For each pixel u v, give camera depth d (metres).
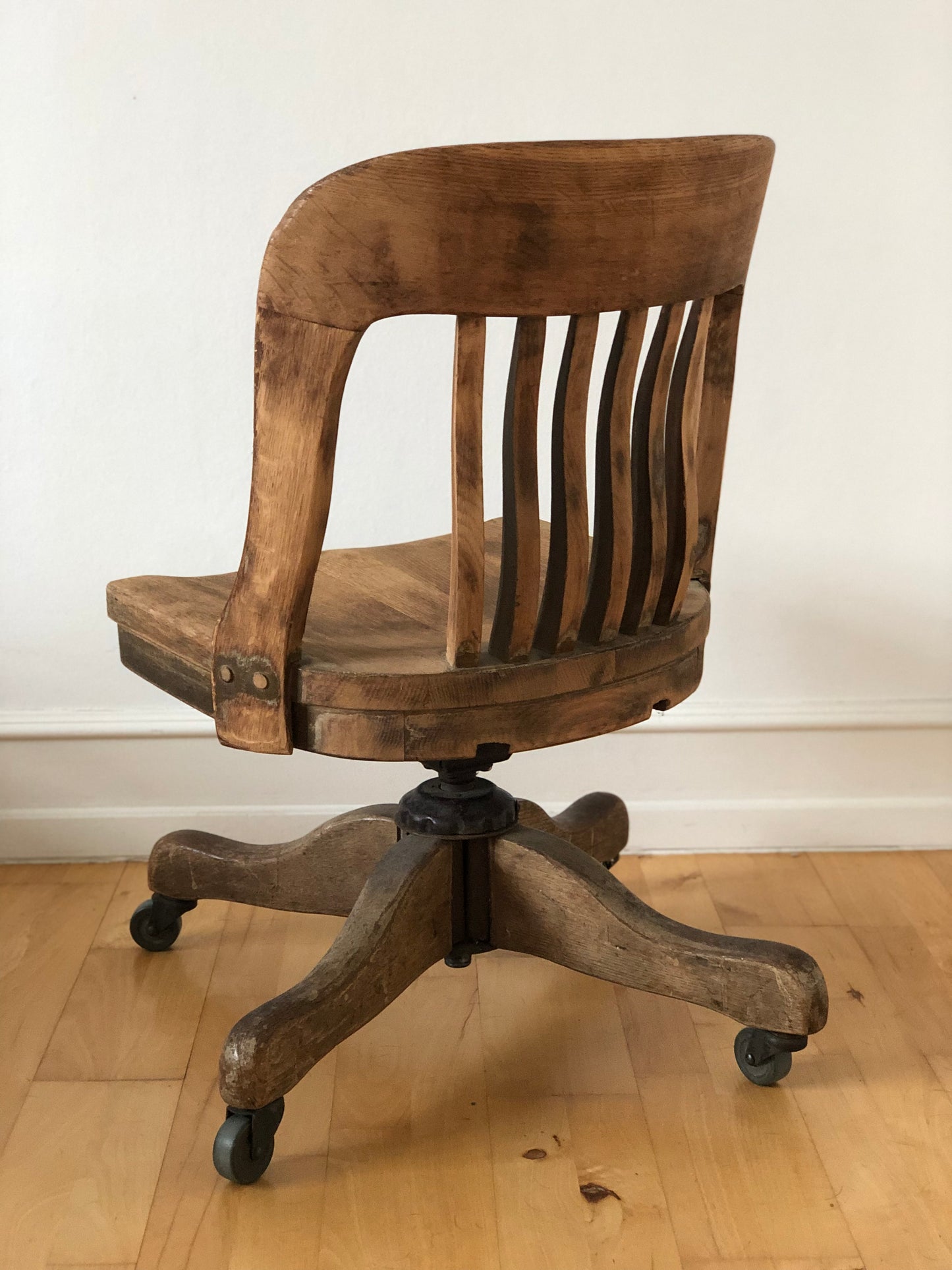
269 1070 1.08
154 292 1.55
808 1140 1.16
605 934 1.22
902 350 1.59
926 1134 1.17
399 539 1.64
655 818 1.74
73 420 1.59
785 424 1.62
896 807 1.74
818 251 1.56
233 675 1.00
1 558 1.63
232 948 1.51
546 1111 1.21
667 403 1.08
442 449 1.61
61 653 1.66
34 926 1.56
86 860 1.73
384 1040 1.32
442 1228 1.06
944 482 1.63
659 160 0.90
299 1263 1.02
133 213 1.53
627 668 1.06
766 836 1.75
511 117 1.53
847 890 1.65
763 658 1.70
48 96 1.49
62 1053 1.30
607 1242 1.04
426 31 1.50
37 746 1.69
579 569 1.00
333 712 1.00
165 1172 1.12
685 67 1.52
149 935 1.49
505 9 1.50
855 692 1.71
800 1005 1.16
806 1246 1.03
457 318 0.90
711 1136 1.17
